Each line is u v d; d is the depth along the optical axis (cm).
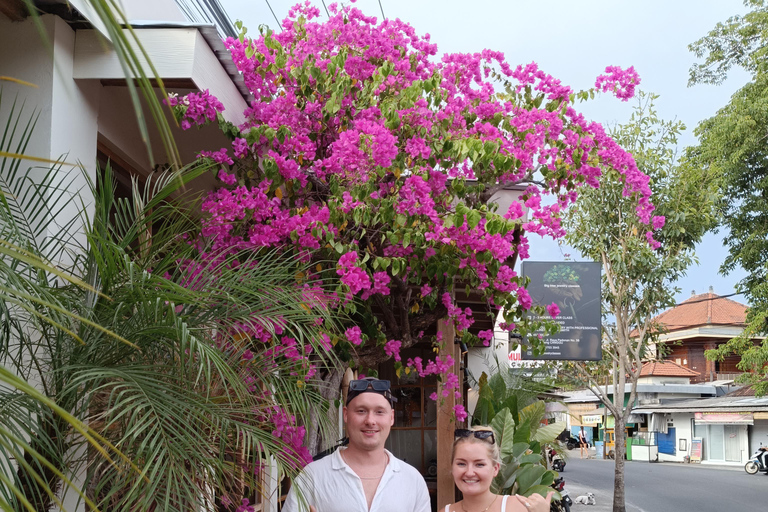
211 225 458
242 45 509
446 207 495
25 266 295
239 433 307
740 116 2189
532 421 957
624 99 561
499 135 512
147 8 600
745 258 2252
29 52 398
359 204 454
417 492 346
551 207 505
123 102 497
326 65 515
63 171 397
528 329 539
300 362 372
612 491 2320
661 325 1852
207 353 275
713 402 4369
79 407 290
